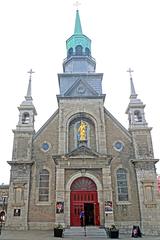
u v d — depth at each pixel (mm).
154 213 23328
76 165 23672
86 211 22922
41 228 22953
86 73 32062
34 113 28438
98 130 26516
